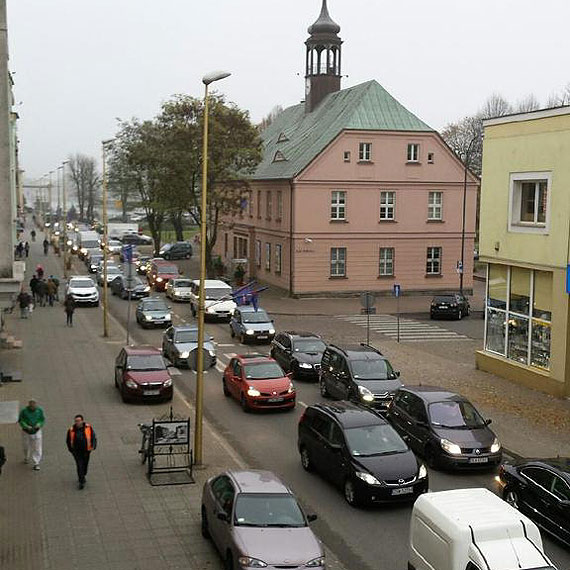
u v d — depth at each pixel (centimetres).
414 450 1802
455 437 1711
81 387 2470
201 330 1694
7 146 1952
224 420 2148
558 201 2317
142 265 6234
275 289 5284
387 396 2170
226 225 6303
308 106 6000
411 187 5022
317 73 5912
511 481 1413
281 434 2014
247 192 5650
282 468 1727
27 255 7531
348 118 4953
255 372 2320
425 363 2916
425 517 1065
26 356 2972
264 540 1116
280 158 5575
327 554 1244
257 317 3478
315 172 4850
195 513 1413
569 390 2325
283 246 5128
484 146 2705
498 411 2194
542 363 2455
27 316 3984
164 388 2273
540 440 1928
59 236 8881
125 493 1511
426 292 5131
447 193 5091
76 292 4466
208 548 1257
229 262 6550
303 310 4419
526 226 2480
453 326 3962
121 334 3541
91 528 1332
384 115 5003
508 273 2625
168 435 1603
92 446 1529
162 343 3139
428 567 1050
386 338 3544
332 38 5856
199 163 5172
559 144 2306
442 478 1661
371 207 4972
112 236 9581
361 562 1215
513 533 990
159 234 7206
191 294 4347
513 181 2544
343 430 1565
